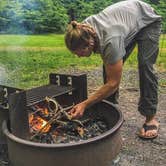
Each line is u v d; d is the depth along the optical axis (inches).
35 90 127.3
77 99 128.6
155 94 132.8
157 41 128.3
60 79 133.3
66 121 118.4
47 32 406.9
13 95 100.5
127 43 119.5
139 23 123.2
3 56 284.7
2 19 372.8
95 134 116.6
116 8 119.7
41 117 115.9
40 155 96.5
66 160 96.7
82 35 104.4
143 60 127.2
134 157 125.4
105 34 109.3
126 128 147.7
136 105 175.8
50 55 294.7
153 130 137.1
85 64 269.9
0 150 119.1
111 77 109.4
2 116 112.8
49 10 396.2
